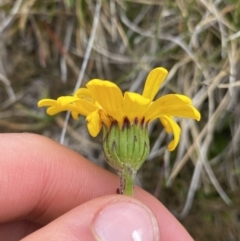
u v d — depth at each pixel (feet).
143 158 0.18
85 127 0.31
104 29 0.31
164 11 0.30
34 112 0.31
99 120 0.18
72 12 0.31
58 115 0.31
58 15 0.31
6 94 0.31
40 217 0.24
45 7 0.31
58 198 0.24
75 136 0.31
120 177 0.18
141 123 0.18
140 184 0.30
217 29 0.29
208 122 0.28
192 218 0.29
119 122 0.18
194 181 0.29
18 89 0.31
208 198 0.29
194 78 0.29
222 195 0.29
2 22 0.31
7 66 0.31
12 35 0.32
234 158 0.29
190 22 0.30
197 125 0.29
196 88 0.29
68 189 0.24
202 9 0.29
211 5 0.28
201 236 0.29
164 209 0.24
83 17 0.31
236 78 0.28
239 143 0.29
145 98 0.16
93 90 0.17
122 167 0.18
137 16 0.31
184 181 0.30
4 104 0.31
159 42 0.30
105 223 0.18
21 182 0.22
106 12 0.31
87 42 0.31
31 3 0.31
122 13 0.31
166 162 0.29
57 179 0.23
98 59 0.31
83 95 0.19
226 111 0.29
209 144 0.30
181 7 0.29
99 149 0.31
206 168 0.29
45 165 0.23
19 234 0.25
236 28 0.28
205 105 0.30
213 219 0.29
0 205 0.22
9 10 0.31
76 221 0.18
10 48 0.32
